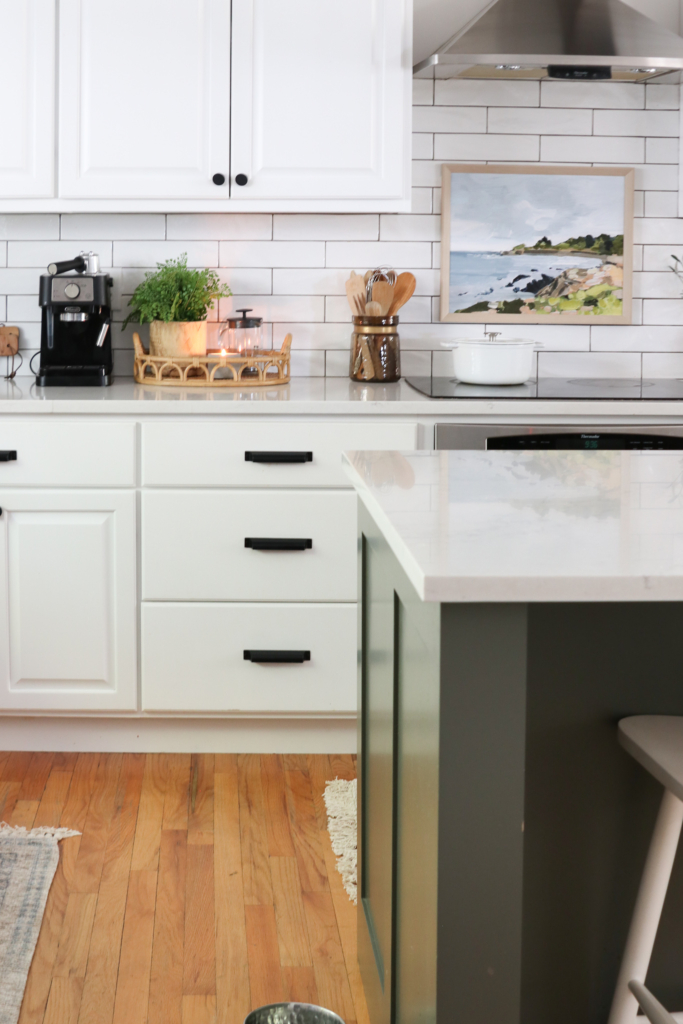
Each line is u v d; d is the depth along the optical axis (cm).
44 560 283
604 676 142
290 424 280
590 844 145
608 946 147
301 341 348
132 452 279
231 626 287
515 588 98
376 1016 167
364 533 174
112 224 340
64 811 258
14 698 288
